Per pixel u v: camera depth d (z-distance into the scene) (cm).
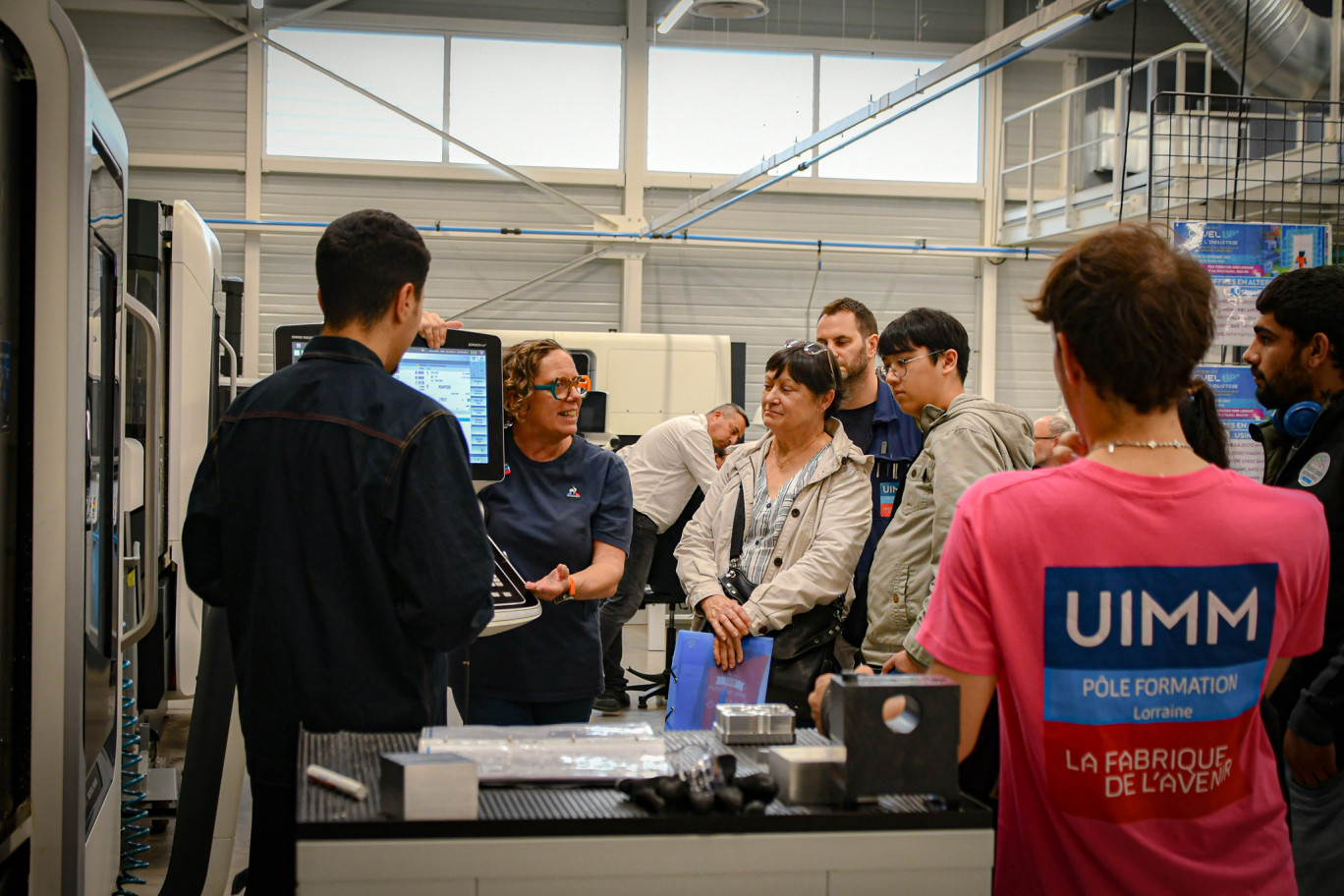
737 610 230
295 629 150
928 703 114
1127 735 115
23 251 170
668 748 133
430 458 151
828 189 979
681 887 109
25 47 169
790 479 247
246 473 154
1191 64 980
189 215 373
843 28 977
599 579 232
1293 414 190
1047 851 120
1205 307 115
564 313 959
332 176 921
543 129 949
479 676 234
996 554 116
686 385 764
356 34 920
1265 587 116
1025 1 978
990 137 989
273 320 917
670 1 952
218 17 888
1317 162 514
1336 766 174
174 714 450
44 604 171
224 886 239
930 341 219
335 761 126
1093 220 820
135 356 353
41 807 171
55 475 172
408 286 161
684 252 971
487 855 106
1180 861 115
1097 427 120
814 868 110
